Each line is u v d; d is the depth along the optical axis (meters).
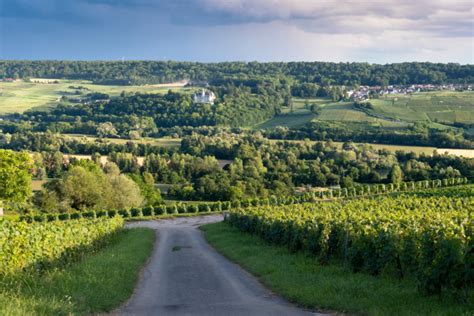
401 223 22.92
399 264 17.56
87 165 109.38
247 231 44.88
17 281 15.76
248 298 16.50
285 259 24.52
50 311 12.46
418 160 133.12
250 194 110.38
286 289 17.16
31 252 20.53
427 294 14.15
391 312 12.72
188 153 151.50
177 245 39.22
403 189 107.94
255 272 21.98
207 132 189.38
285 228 30.42
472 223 17.06
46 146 155.62
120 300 15.95
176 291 18.19
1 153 70.38
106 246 36.72
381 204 47.78
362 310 13.44
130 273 21.17
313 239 24.78
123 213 85.50
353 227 22.11
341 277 18.38
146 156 143.12
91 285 16.56
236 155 144.88
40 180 120.88
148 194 105.25
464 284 13.77
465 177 111.88
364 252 19.03
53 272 18.47
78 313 13.11
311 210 45.66
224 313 13.91
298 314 13.62
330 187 115.31
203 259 28.58
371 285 16.17
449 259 13.66
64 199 85.50
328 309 14.19
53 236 23.59
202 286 19.17
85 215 81.94
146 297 17.02
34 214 82.56
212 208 93.19
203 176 119.62
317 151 147.50
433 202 50.22
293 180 121.50
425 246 14.48
